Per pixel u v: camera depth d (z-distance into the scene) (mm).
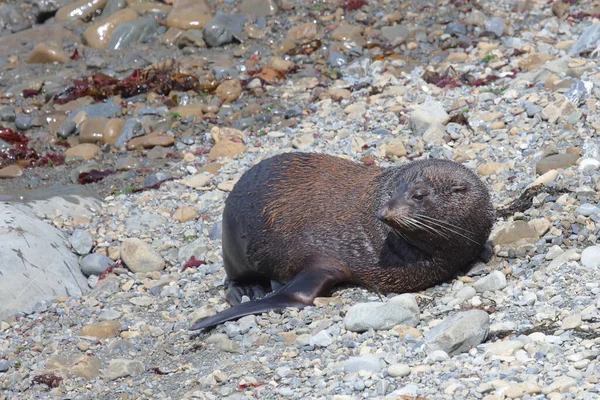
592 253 29500
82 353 30984
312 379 25156
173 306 33875
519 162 38688
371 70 52656
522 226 32125
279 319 29656
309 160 33625
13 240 37062
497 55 50844
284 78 53469
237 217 33406
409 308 27594
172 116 50656
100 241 39812
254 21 60500
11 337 32844
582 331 24922
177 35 59969
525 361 23672
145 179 45625
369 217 30797
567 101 41219
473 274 30938
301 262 31781
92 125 50344
